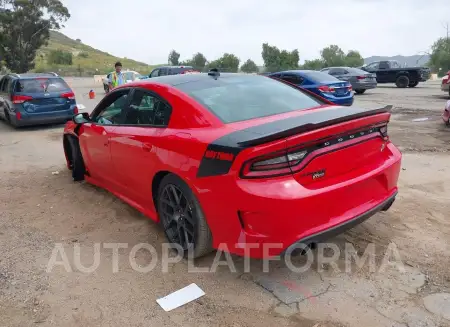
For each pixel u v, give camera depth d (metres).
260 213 2.79
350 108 3.64
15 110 10.66
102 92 25.25
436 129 9.32
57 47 130.00
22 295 3.13
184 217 3.47
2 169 6.87
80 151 5.59
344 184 3.01
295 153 2.83
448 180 5.42
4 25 49.78
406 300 2.91
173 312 2.89
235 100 3.69
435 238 3.78
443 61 41.56
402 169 6.02
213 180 2.99
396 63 24.52
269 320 2.77
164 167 3.47
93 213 4.71
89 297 3.09
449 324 2.65
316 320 2.75
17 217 4.67
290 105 3.81
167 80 4.09
